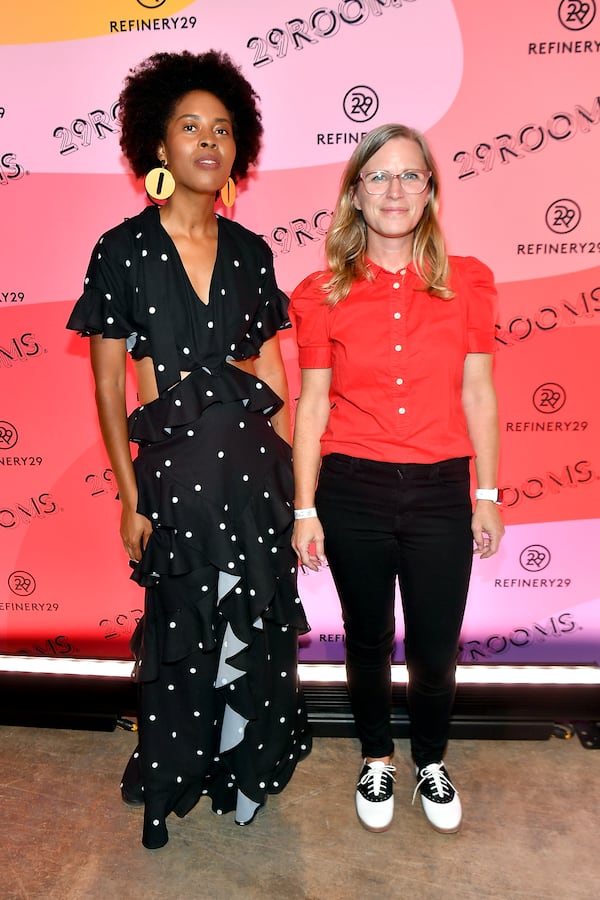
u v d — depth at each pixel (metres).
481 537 1.72
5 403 2.24
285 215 2.07
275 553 1.76
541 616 2.32
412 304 1.61
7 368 2.21
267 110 2.00
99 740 2.25
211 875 1.74
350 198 1.65
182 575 1.68
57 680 2.29
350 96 1.98
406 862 1.78
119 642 2.40
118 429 1.67
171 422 1.60
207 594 1.70
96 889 1.70
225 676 1.76
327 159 2.02
